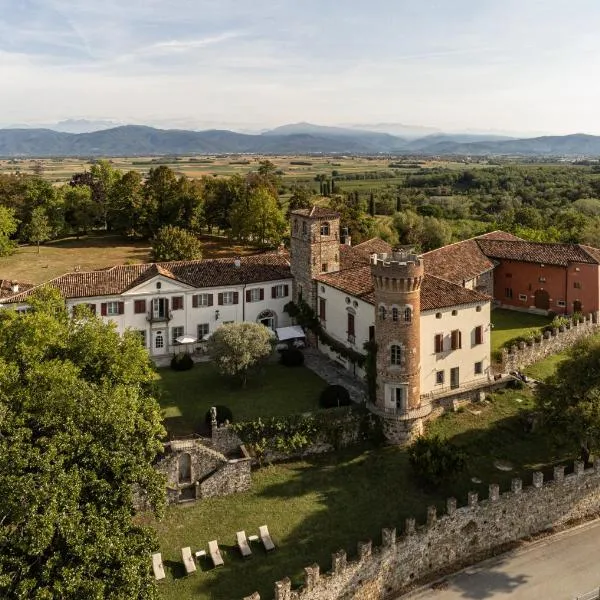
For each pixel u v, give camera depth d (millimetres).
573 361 49969
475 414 59469
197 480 48188
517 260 91188
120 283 70062
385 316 54219
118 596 26250
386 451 53719
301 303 75688
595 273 84125
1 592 24516
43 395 34281
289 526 43750
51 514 25250
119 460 30469
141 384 52000
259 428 51875
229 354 61125
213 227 143750
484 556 43562
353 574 38000
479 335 62469
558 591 39469
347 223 123000
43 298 53125
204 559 40500
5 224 122562
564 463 51562
